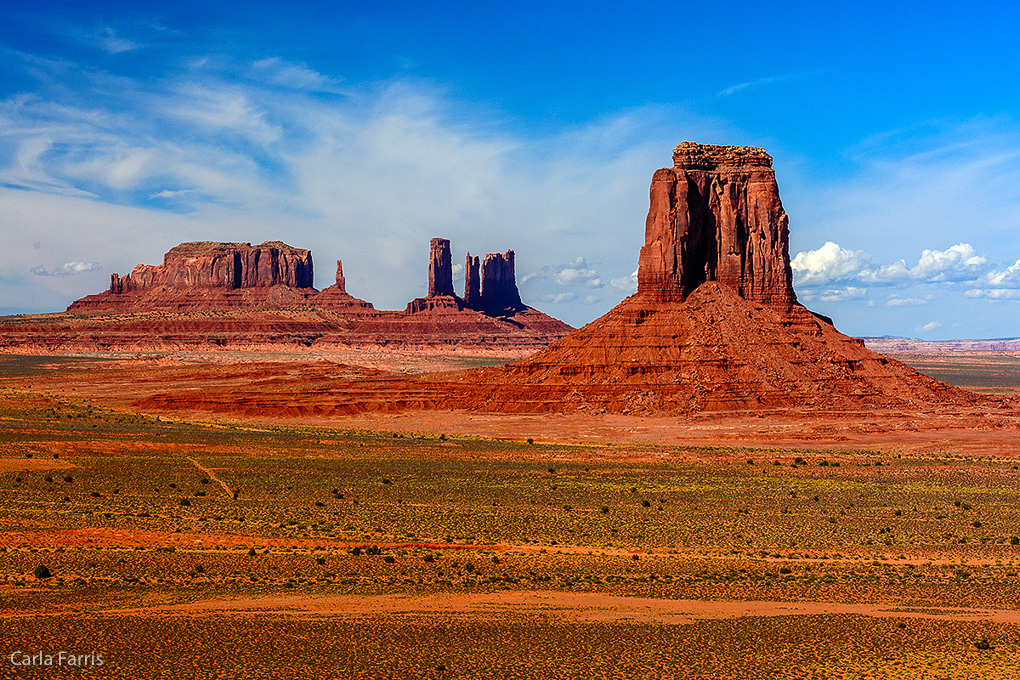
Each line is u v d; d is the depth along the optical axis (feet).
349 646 191.11
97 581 234.58
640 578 246.47
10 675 173.27
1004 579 251.39
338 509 337.11
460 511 336.70
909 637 201.36
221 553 267.80
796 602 226.79
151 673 175.73
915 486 394.73
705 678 179.11
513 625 205.36
